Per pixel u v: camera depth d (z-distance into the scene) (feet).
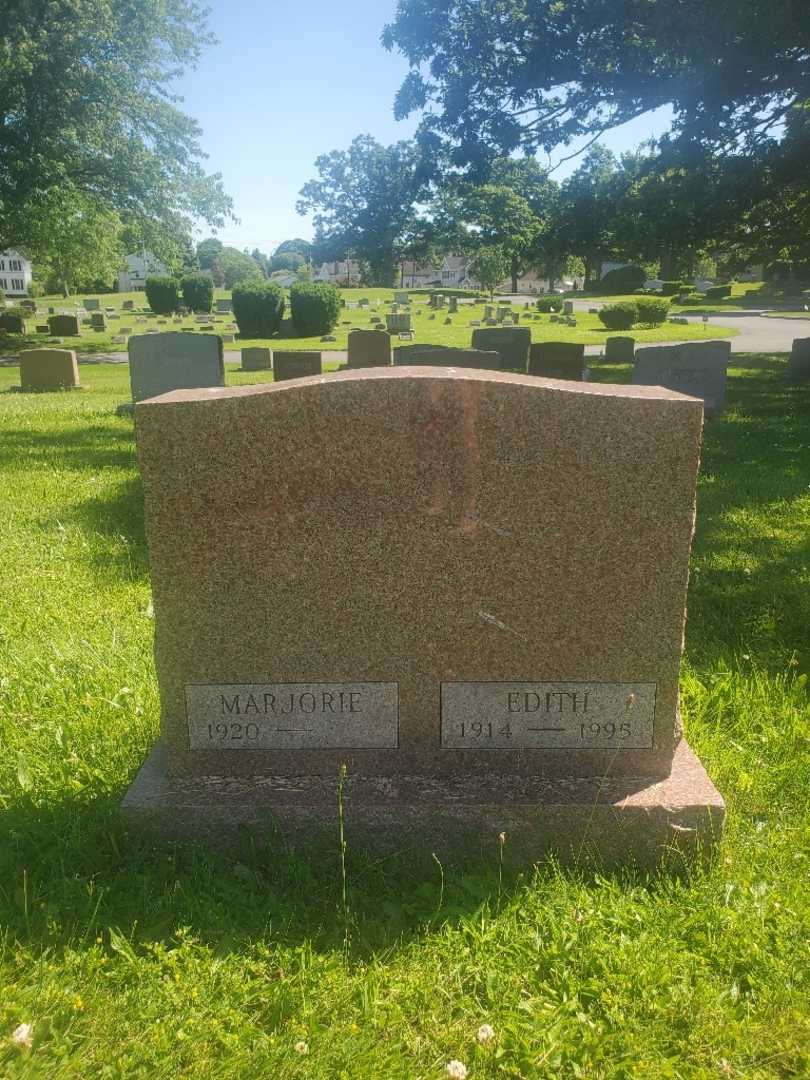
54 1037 7.09
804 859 9.49
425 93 61.00
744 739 12.06
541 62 55.01
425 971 7.94
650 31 49.37
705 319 142.00
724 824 9.96
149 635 15.31
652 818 9.52
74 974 7.81
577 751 10.15
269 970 7.95
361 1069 6.89
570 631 9.85
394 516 9.54
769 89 47.62
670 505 9.52
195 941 8.18
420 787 9.87
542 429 9.35
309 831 9.53
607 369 69.92
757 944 8.18
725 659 14.39
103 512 23.50
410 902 8.91
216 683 9.96
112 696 12.92
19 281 326.85
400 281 384.47
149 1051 7.02
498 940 8.32
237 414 9.28
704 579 18.49
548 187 63.00
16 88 91.56
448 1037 7.27
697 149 50.65
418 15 57.67
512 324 136.56
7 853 9.24
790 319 152.25
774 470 30.58
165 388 44.45
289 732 10.08
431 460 9.41
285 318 136.56
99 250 122.62
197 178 108.68
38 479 27.66
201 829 9.59
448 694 10.01
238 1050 7.04
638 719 10.05
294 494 9.47
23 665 13.79
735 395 53.83
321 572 9.66
